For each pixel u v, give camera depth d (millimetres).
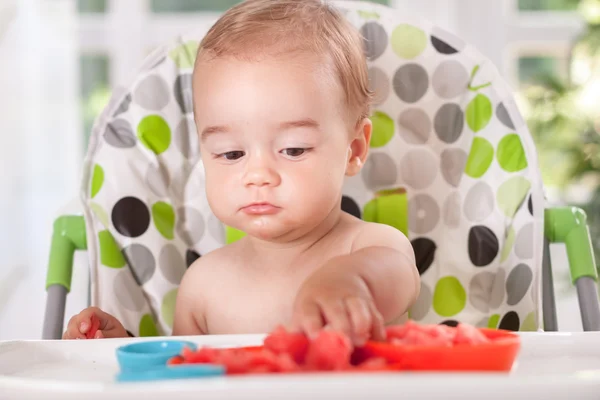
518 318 1001
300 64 883
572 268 997
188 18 2580
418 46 1093
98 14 2586
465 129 1082
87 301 1050
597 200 2256
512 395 421
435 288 1052
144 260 1046
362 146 1000
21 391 448
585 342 650
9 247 2473
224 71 884
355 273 671
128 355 551
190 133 1102
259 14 943
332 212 969
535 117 2322
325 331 509
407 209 1076
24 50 2486
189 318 1026
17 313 2480
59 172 2551
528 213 1022
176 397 411
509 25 2559
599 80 2287
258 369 486
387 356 513
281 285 968
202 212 1093
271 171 855
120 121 1085
